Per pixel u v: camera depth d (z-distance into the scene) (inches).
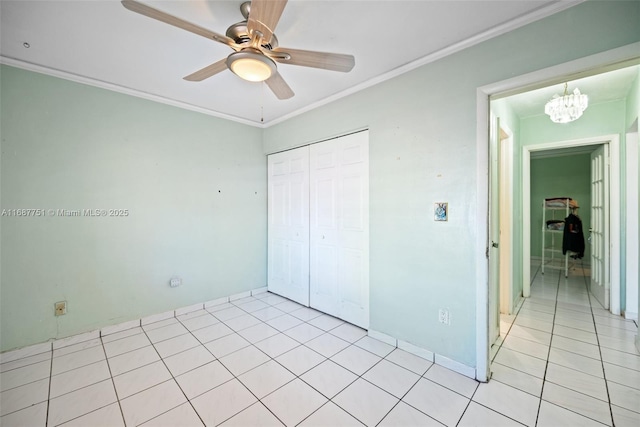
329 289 117.6
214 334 100.4
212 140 127.2
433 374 76.3
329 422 59.6
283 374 76.4
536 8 62.1
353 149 106.2
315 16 63.8
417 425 58.7
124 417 61.2
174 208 115.7
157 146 110.9
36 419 60.6
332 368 79.2
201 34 53.5
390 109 91.5
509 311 117.0
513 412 61.9
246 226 140.8
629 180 112.1
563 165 218.8
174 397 67.3
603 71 59.7
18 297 84.1
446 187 79.0
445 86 78.8
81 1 58.7
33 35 70.6
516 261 129.8
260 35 54.2
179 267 117.4
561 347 90.0
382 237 94.5
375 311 97.3
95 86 96.4
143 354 86.7
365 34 70.9
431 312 82.7
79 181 94.0
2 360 81.7
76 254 93.7
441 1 59.4
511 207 117.9
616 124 116.3
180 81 96.4
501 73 69.3
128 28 68.0
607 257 122.2
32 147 85.8
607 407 62.9
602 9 56.7
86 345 92.0
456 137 77.0
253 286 144.5
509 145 117.2
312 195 123.9
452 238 78.1
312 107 117.7
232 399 66.6
